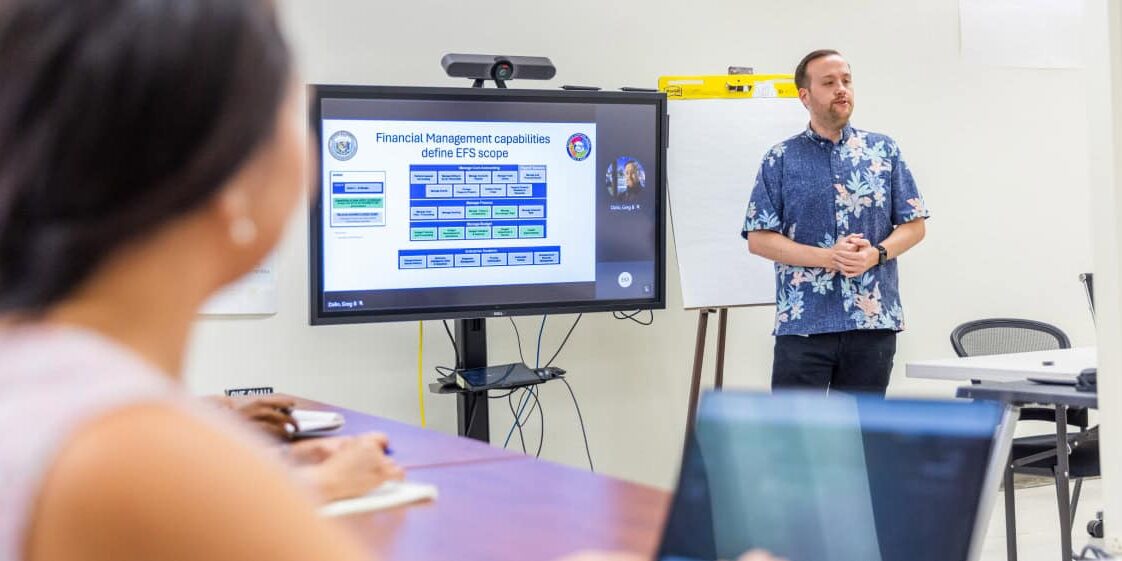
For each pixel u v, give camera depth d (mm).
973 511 894
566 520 1255
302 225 4066
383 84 4199
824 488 909
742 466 921
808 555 894
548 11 4477
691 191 4402
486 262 3992
